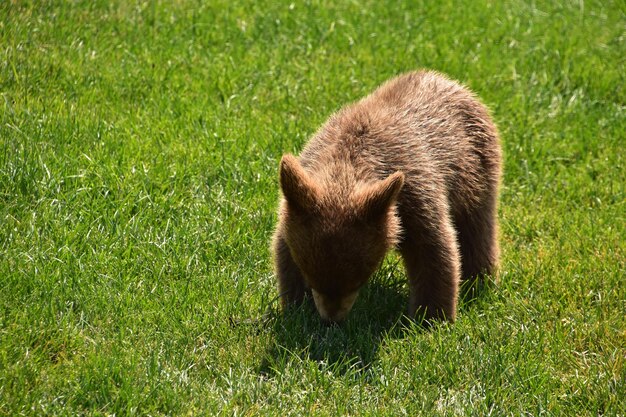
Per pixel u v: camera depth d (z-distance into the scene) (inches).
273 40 681.6
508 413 371.9
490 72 676.1
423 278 422.3
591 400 381.1
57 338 382.3
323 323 407.2
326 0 757.9
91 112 553.3
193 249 455.8
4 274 409.7
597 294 459.5
